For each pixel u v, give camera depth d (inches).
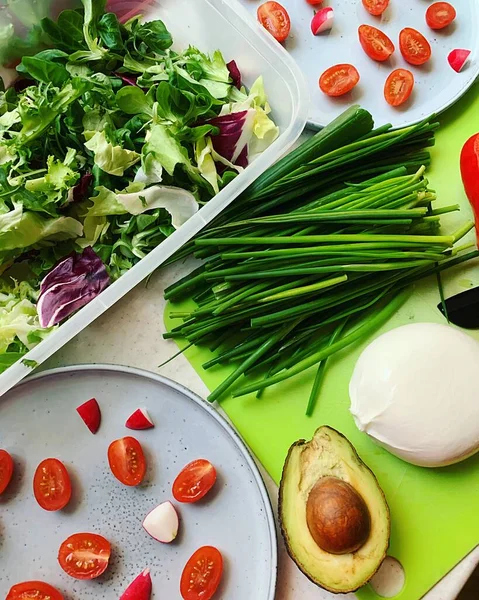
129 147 23.7
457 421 21.0
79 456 23.0
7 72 25.6
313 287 22.4
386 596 21.0
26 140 23.1
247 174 23.1
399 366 21.3
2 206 23.2
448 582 21.1
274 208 24.2
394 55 26.3
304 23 27.0
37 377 23.0
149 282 24.6
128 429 23.0
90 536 22.1
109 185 23.7
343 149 23.3
